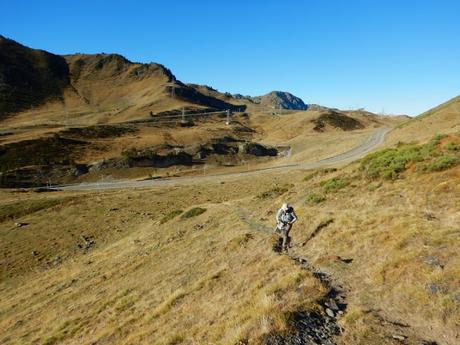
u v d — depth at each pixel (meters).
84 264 36.22
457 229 12.38
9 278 41.44
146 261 25.91
